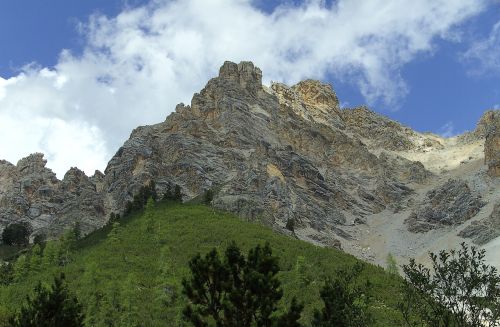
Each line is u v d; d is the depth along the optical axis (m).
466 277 43.41
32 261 123.12
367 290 64.56
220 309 43.66
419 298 47.38
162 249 116.06
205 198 187.88
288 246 131.62
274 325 42.56
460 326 42.44
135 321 83.75
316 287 99.00
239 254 45.25
